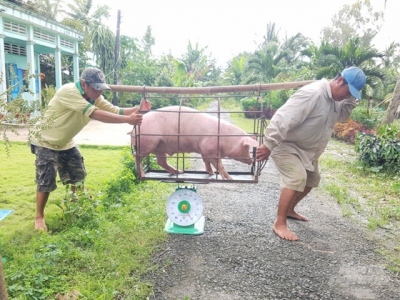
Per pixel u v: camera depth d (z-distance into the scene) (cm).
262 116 363
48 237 349
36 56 1858
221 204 512
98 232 366
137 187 561
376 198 574
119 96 2538
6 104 216
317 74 1755
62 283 279
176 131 393
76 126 390
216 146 384
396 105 1013
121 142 1105
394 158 747
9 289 255
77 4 2650
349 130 1352
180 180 379
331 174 758
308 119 368
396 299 285
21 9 1345
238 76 3162
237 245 372
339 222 459
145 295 274
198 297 276
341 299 282
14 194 527
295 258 347
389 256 360
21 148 929
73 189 444
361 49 1716
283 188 392
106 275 294
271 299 277
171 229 397
